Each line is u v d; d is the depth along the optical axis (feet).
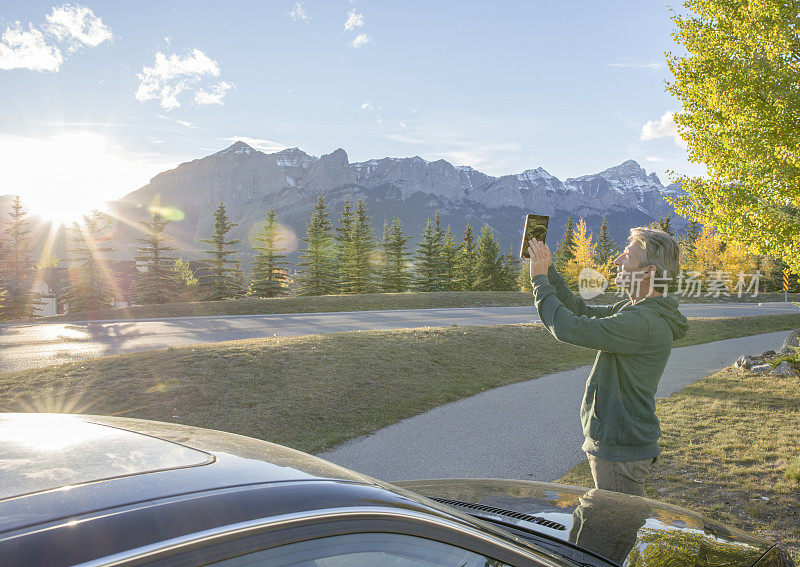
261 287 193.77
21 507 3.39
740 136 31.14
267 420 26.91
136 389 29.73
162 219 179.52
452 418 29.73
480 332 53.98
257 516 3.76
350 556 3.97
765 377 41.11
